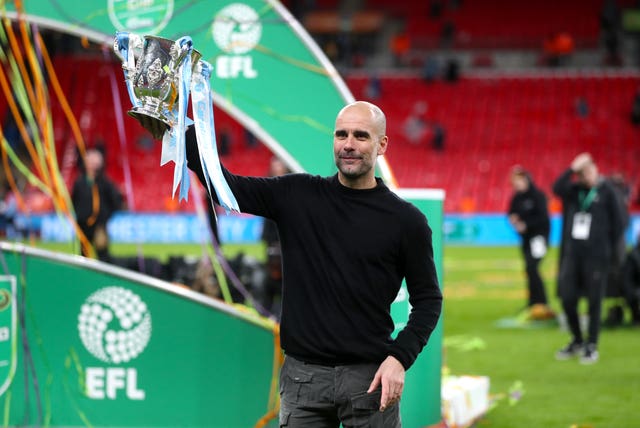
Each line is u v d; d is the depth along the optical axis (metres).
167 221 34.31
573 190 11.41
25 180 33.31
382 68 48.28
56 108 40.38
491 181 39.59
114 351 6.55
